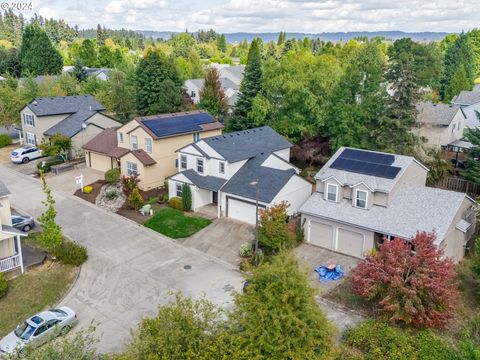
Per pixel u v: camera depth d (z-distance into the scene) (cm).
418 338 2053
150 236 3241
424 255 2217
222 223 3462
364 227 2881
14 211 3609
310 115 4747
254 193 3384
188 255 2973
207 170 3747
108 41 18538
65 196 3953
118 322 2253
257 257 2783
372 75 4328
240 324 1739
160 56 6719
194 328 1686
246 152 3856
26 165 4847
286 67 4769
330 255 3012
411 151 4241
